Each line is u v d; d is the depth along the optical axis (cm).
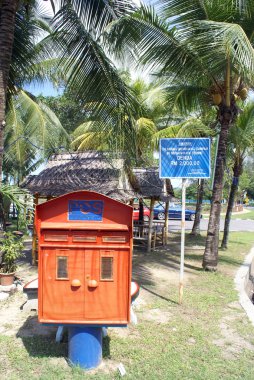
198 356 439
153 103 1374
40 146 1167
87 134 1415
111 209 382
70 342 401
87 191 377
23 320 530
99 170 972
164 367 407
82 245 381
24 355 423
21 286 681
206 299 666
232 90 892
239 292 727
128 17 704
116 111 741
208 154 618
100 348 406
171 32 730
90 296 381
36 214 380
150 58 790
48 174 983
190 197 4472
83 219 384
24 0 662
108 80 712
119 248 381
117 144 766
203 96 955
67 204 383
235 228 2339
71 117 1933
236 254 1240
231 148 1223
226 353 453
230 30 618
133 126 771
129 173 1033
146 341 472
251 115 1129
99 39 711
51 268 381
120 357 427
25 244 1247
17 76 737
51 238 381
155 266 970
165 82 989
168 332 506
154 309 602
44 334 482
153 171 1256
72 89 730
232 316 584
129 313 382
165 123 1470
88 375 381
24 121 1216
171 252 1216
